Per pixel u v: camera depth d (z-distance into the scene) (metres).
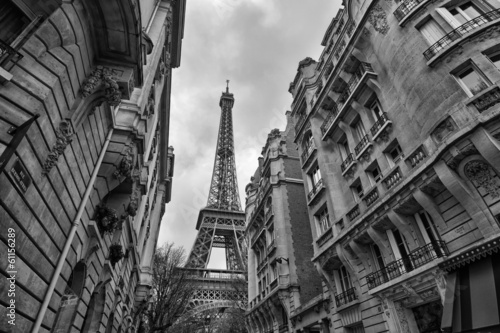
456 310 8.75
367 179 16.52
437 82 11.69
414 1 13.97
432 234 11.88
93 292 12.71
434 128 11.27
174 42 24.36
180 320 42.88
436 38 12.48
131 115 12.60
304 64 29.62
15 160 5.67
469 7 12.40
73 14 7.23
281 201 30.59
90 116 9.13
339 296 17.83
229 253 79.00
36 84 6.31
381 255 14.95
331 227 18.69
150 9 15.50
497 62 10.65
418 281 11.39
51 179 7.21
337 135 20.64
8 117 5.72
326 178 20.41
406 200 12.29
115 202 12.99
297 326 23.09
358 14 19.38
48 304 7.91
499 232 8.52
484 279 8.52
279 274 26.33
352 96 17.94
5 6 6.23
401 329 12.44
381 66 16.19
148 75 14.77
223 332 49.19
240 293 50.00
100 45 8.77
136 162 13.78
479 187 9.72
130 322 25.28
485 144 9.18
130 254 19.73
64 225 8.32
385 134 15.27
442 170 10.48
